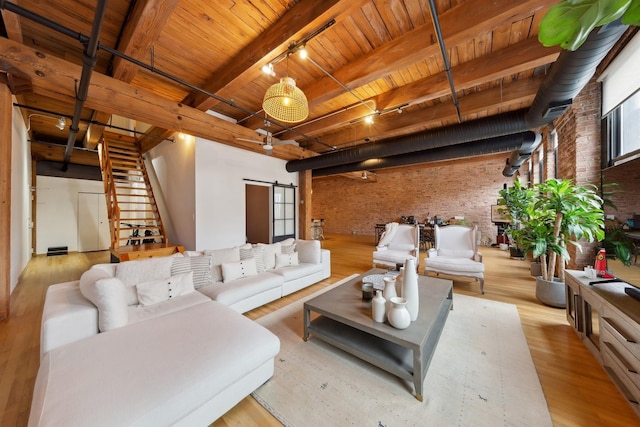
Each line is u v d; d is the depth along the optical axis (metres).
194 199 4.58
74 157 7.12
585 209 2.64
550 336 2.30
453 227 4.44
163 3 1.84
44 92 2.66
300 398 1.57
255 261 3.26
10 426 1.36
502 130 3.57
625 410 1.46
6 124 2.57
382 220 10.41
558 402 1.52
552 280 3.08
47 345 1.50
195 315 1.88
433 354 1.94
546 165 4.69
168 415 1.10
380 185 10.44
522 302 3.15
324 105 4.06
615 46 2.41
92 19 2.33
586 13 0.56
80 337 1.63
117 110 3.03
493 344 2.17
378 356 1.79
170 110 3.42
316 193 12.59
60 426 0.94
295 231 6.68
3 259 2.62
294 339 2.28
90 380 1.17
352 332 2.14
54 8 2.20
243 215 5.30
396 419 1.41
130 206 8.00
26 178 5.27
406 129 4.43
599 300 1.84
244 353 1.47
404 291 1.93
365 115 3.91
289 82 2.37
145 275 2.34
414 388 1.64
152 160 6.48
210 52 2.75
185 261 2.67
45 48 2.78
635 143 2.11
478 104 3.57
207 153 4.72
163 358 1.36
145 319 1.93
